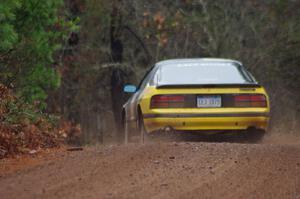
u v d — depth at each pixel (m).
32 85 44.25
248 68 76.12
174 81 35.94
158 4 81.62
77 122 81.56
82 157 27.62
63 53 76.50
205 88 34.84
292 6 75.44
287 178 23.03
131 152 27.67
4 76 40.69
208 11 79.06
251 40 79.00
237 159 25.91
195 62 37.47
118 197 21.08
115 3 78.38
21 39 43.12
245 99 35.06
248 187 22.03
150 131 35.12
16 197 21.83
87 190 22.19
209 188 21.91
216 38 77.94
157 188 22.05
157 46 83.44
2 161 29.28
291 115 70.94
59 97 76.31
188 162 25.56
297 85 72.62
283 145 29.20
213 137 39.47
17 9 44.34
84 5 76.88
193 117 34.50
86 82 80.75
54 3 45.66
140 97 36.59
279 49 73.75
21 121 34.59
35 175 25.16
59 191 22.27
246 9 78.81
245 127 34.97
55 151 31.23
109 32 83.31
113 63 78.62
